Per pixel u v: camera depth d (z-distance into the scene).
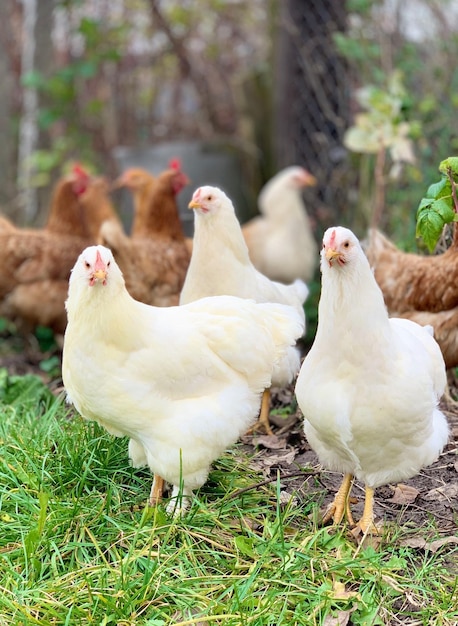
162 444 2.21
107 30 5.23
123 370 2.18
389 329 2.11
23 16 4.99
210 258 2.52
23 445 2.38
